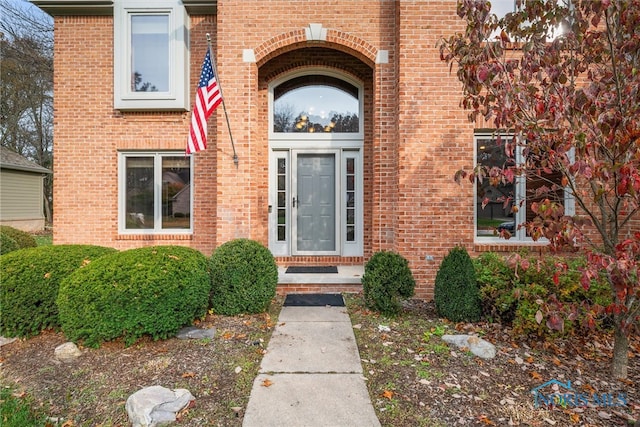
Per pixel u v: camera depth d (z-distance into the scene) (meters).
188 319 4.44
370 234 7.49
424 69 6.16
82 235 7.50
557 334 4.10
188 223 7.64
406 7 6.16
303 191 7.81
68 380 3.46
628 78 2.89
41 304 4.49
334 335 4.43
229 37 6.56
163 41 7.40
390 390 3.26
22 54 17.25
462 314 4.79
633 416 2.96
